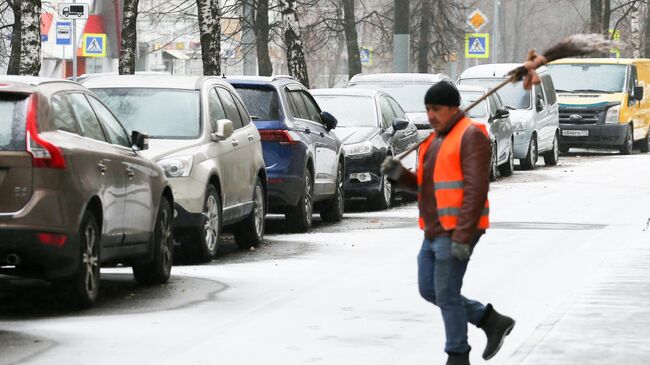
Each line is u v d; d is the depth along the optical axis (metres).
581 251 36.88
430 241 19.02
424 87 64.69
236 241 39.06
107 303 27.09
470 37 117.75
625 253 35.81
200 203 34.00
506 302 27.19
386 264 34.16
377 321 24.77
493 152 68.88
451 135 18.73
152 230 29.75
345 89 55.19
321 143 45.38
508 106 80.00
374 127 53.09
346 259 35.44
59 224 24.66
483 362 20.58
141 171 29.08
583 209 51.75
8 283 30.12
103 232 26.73
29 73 49.16
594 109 95.31
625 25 152.75
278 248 38.62
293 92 44.41
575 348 21.16
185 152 34.28
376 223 47.16
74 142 25.72
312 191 44.12
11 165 24.44
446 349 18.88
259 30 97.44
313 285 29.98
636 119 99.56
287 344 22.30
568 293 28.31
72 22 56.66
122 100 36.19
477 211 18.39
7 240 24.25
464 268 18.80
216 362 20.66
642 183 67.25
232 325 24.25
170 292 28.86
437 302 18.95
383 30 127.12
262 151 41.19
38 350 21.56
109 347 21.89
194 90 36.72
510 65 82.25
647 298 26.86
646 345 21.44
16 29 70.19
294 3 72.00
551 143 84.69
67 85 27.09
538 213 49.88
